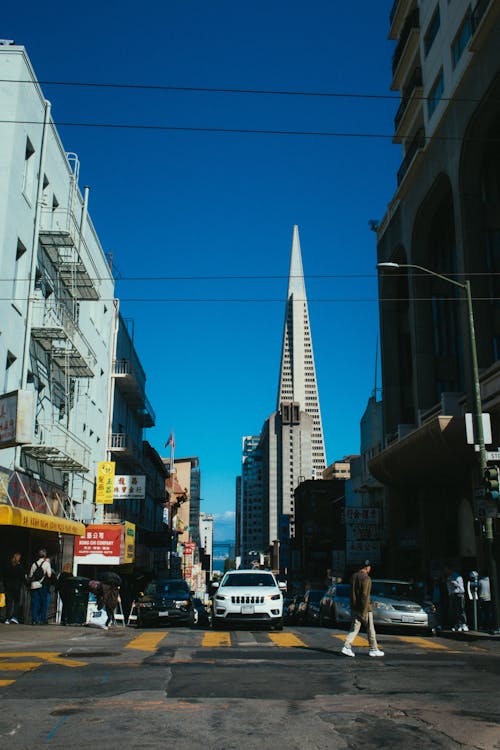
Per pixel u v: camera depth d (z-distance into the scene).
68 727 6.21
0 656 11.07
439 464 29.34
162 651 11.86
